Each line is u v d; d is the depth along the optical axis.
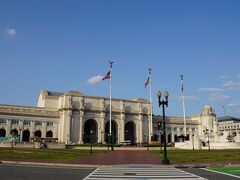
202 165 34.94
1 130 141.25
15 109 144.88
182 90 138.88
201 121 193.12
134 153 69.81
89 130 168.38
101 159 46.97
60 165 35.00
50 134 152.75
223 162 39.62
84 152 69.56
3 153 51.72
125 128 176.25
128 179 22.36
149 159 48.00
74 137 151.88
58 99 161.75
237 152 62.56
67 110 152.12
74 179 22.08
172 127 187.88
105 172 27.67
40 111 151.12
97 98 162.62
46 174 24.89
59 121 154.38
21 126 144.88
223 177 23.89
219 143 91.44
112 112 164.75
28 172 26.06
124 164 37.44
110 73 125.06
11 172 25.70
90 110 158.88
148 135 172.50
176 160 43.19
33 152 59.56
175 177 23.81
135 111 172.00
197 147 91.19
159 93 40.53
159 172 27.92
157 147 101.75
